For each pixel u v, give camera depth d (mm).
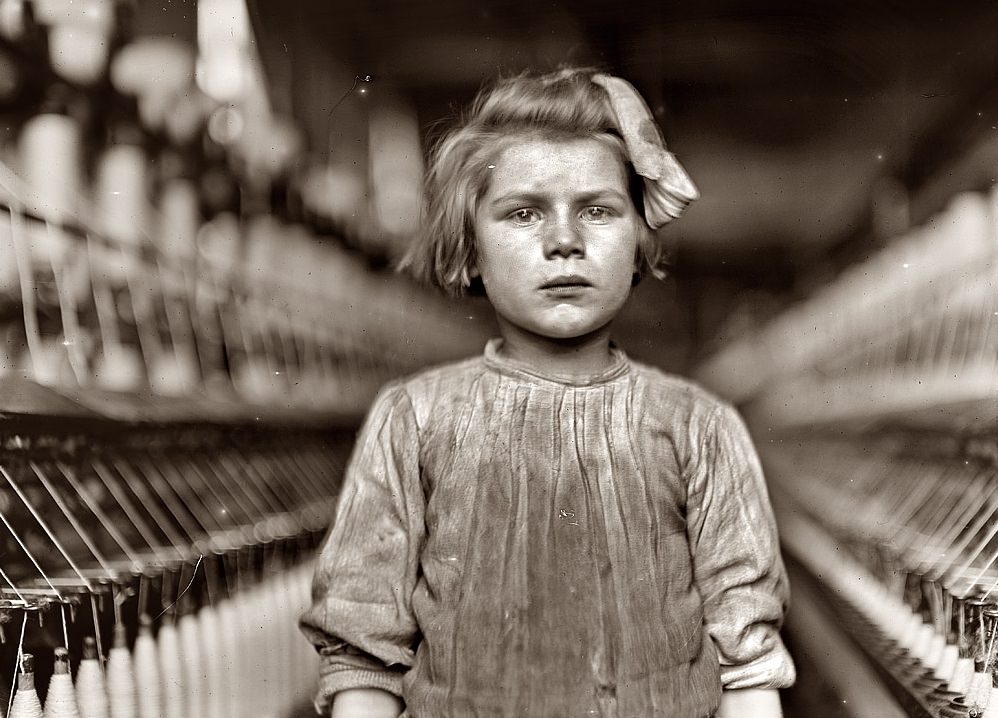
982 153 2287
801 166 2807
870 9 2293
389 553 974
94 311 1868
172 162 2193
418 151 2457
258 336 2379
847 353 3082
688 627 943
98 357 1852
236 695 1722
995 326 2156
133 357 1920
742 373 3434
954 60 2287
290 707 1813
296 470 2357
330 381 2619
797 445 3303
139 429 1799
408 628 963
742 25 2316
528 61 2268
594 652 915
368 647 956
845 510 2564
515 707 904
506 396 978
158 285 2064
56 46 1888
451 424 982
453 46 2283
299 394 2465
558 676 910
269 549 2070
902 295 2662
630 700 908
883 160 2660
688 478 986
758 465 1033
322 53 2346
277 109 2375
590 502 950
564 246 929
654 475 965
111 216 1961
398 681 974
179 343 2098
